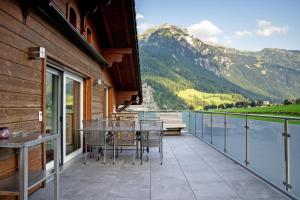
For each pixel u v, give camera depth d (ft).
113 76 41.78
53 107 18.75
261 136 16.35
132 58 35.22
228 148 23.12
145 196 13.65
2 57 10.92
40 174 11.32
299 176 12.76
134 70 39.60
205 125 32.04
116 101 48.11
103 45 31.96
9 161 11.50
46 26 14.99
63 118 19.54
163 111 45.47
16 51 11.98
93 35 28.02
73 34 17.60
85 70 23.36
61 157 19.47
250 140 18.06
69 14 20.70
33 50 13.12
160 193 14.08
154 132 23.03
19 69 12.25
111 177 16.97
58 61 16.81
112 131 21.13
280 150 14.24
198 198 13.37
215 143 27.55
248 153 18.52
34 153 13.87
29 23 13.10
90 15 26.35
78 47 21.02
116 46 32.17
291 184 13.37
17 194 9.22
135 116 33.04
